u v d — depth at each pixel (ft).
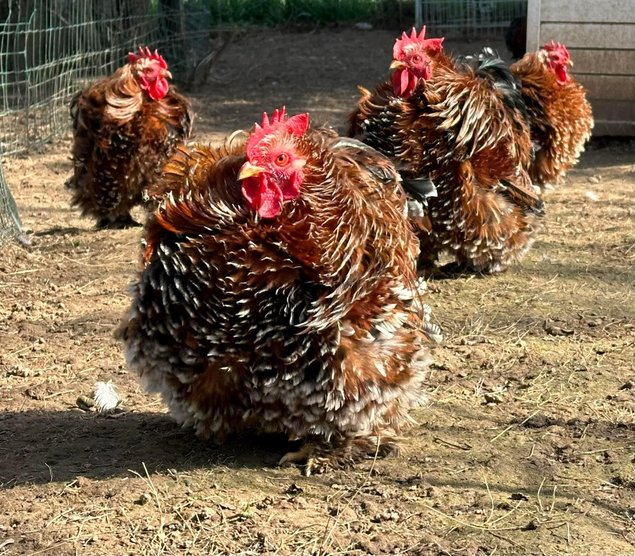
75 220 12.09
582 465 7.48
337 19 25.17
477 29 23.07
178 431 7.86
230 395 7.30
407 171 9.59
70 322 9.48
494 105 9.66
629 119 14.39
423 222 8.54
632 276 10.18
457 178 9.60
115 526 7.02
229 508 7.13
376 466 7.48
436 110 9.46
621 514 7.08
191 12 20.15
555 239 11.10
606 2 14.06
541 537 6.91
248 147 6.95
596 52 14.24
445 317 9.44
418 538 6.91
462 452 7.63
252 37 24.47
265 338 7.07
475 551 6.81
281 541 6.88
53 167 14.12
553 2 14.16
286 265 7.02
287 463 7.50
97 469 7.48
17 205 12.53
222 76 20.66
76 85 16.19
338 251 7.06
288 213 7.02
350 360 7.14
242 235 6.98
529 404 8.14
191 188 7.11
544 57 11.55
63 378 8.59
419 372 7.44
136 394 8.36
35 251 11.06
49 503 7.18
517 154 9.93
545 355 8.80
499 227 9.83
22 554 6.83
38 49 15.53
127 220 11.82
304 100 18.08
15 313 9.66
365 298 7.19
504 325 9.29
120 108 11.14
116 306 9.80
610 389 8.30
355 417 7.25
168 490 7.28
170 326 7.09
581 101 11.68
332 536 6.91
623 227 11.37
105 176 11.41
